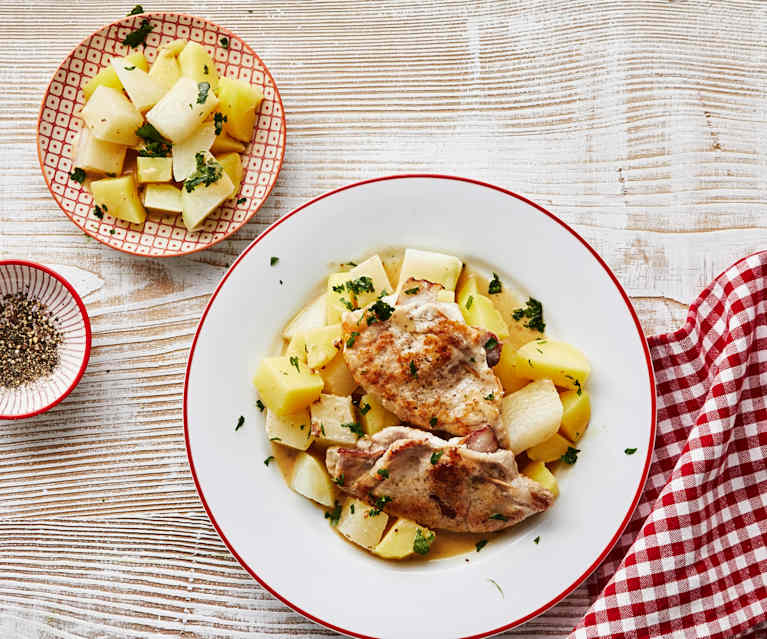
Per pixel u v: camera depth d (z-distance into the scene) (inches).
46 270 24.6
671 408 24.4
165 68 25.1
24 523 25.4
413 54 26.4
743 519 23.6
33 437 25.5
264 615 24.9
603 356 23.8
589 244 23.9
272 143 25.2
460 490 22.9
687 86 26.0
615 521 23.4
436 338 23.1
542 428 23.2
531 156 25.9
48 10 26.5
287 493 24.1
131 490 25.4
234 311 24.2
